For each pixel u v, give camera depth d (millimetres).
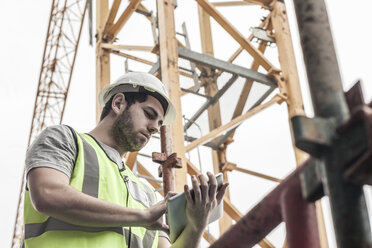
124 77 3459
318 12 1262
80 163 2955
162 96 3465
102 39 14312
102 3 14891
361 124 1015
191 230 2736
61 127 3035
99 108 13109
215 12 12602
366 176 1016
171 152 8875
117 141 3330
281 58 12812
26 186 2969
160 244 3521
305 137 1066
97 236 2826
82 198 2664
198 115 13141
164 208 2791
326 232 10570
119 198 3039
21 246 2975
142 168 13047
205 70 12906
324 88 1184
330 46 1231
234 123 11188
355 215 1041
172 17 11281
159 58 10820
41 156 2805
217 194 2828
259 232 1422
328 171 1086
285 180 1276
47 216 2855
